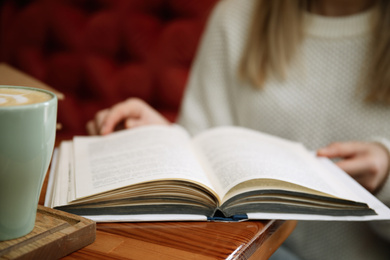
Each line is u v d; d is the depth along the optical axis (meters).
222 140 0.52
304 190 0.38
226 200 0.36
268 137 0.57
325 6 0.84
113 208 0.35
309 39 0.83
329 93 0.81
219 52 0.93
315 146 0.83
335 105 0.81
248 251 0.32
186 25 1.10
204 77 0.94
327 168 0.48
